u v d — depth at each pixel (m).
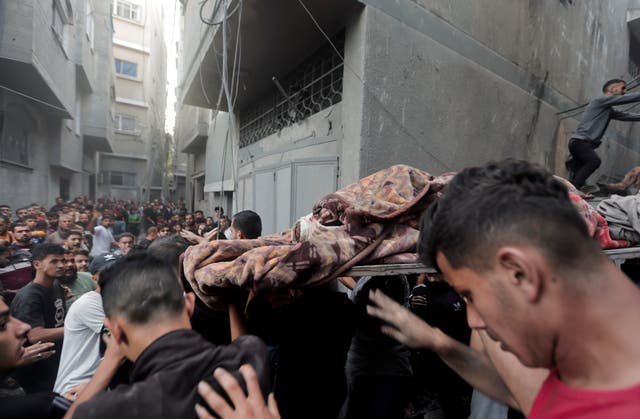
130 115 24.27
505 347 0.58
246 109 8.06
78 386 1.73
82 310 1.88
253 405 0.81
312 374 1.68
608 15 8.02
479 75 4.77
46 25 8.00
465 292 0.59
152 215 11.80
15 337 1.24
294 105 5.57
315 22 3.95
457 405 2.31
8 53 6.76
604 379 0.49
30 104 9.18
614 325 0.49
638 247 1.61
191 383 0.82
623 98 3.74
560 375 0.55
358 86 3.71
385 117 3.81
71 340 1.89
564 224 0.49
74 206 8.89
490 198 0.52
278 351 1.66
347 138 3.88
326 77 4.78
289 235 1.77
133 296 0.89
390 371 1.93
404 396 1.96
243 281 1.17
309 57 5.31
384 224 1.37
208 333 1.58
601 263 0.50
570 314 0.49
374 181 1.65
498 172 0.56
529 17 5.59
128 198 24.17
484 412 1.63
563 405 0.52
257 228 2.49
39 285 2.43
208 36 5.07
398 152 3.93
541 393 0.58
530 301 0.50
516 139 5.41
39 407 1.06
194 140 12.78
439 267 0.63
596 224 1.54
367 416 1.90
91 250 6.10
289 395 1.66
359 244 1.27
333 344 1.74
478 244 0.52
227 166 9.11
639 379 0.46
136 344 0.88
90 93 14.83
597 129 3.95
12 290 3.16
